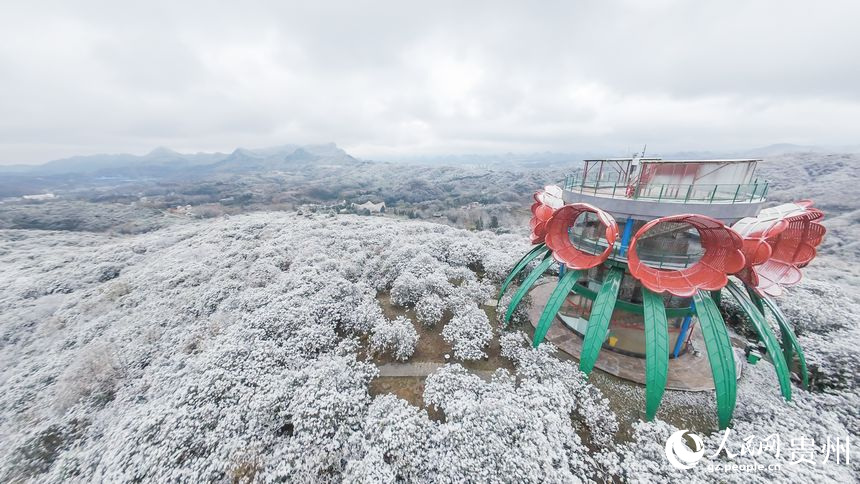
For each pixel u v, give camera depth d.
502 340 17.08
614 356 16.62
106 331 21.48
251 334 17.50
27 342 23.75
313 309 19.55
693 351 16.77
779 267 15.66
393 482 10.63
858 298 24.50
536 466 10.60
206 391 14.05
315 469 11.20
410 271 24.06
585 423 13.10
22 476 13.39
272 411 13.18
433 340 18.30
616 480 11.18
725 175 13.72
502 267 24.36
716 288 12.47
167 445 11.98
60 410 16.30
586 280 17.30
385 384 15.37
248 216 55.03
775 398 14.01
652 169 14.47
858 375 14.45
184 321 20.98
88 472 12.64
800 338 17.45
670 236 13.95
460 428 11.90
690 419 13.30
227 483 11.06
